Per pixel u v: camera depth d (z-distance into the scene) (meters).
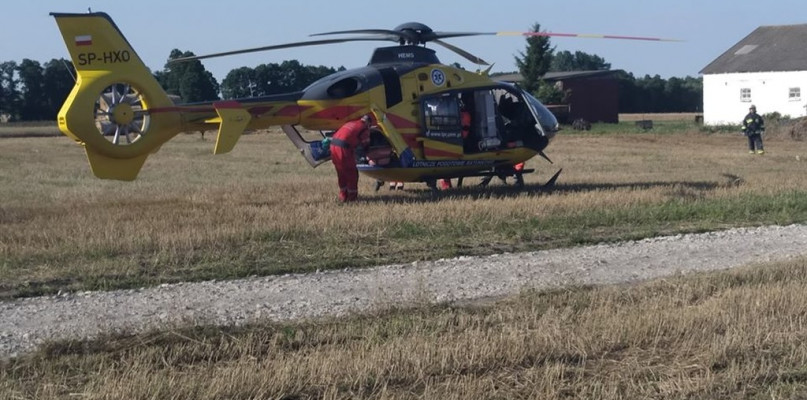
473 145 18.73
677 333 8.10
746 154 32.47
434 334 8.13
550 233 14.37
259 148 39.56
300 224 14.41
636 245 13.50
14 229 14.20
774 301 8.99
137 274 11.30
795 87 57.69
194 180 24.17
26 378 7.32
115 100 15.59
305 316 9.23
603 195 17.66
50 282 10.93
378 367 7.18
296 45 16.92
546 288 10.25
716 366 7.37
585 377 7.14
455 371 7.22
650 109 105.94
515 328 8.22
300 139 18.45
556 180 22.27
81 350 7.98
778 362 7.39
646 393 6.78
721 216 15.98
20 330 8.89
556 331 8.05
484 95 18.70
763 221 15.73
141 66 15.75
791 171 24.92
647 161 29.33
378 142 17.91
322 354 7.59
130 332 8.47
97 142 15.35
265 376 6.95
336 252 12.70
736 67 59.81
